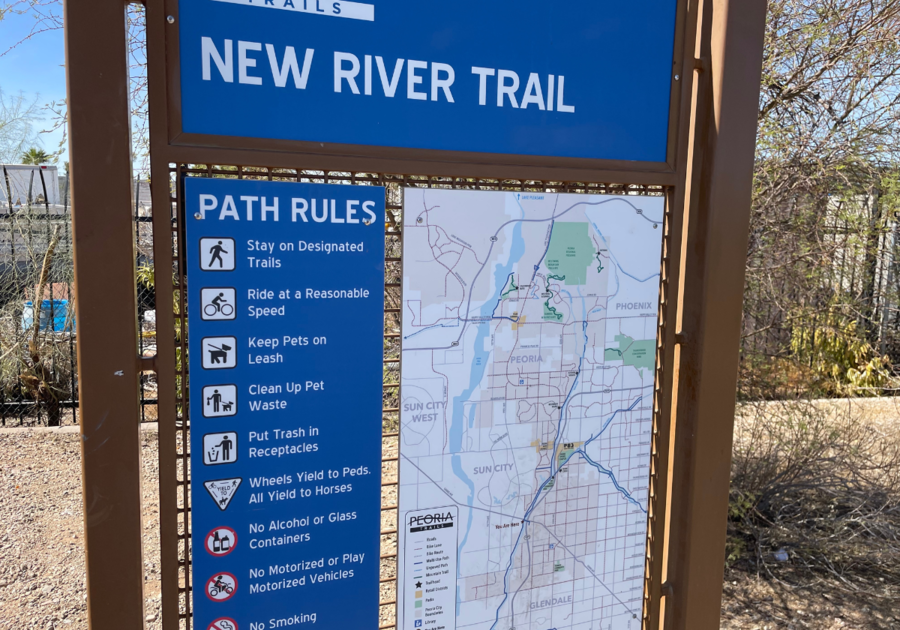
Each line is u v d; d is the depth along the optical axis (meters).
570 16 1.65
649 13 1.73
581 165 1.70
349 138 1.49
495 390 1.71
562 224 1.73
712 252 1.80
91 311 1.36
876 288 4.70
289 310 1.49
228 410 1.47
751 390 4.05
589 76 1.68
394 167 1.52
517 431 1.74
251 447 1.50
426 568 1.70
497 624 1.78
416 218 1.60
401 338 1.62
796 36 3.87
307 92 1.45
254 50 1.41
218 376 1.46
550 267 1.73
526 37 1.61
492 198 1.66
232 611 1.53
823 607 3.30
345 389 1.56
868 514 3.89
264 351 1.48
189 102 1.39
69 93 1.32
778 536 3.90
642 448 1.88
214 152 1.40
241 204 1.43
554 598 1.83
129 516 1.42
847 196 4.02
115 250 1.37
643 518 1.91
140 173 3.25
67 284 6.14
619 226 1.79
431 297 1.63
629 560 1.91
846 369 5.20
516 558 1.78
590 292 1.77
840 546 3.86
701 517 1.88
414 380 1.64
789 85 3.97
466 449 1.70
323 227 1.50
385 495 3.20
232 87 1.40
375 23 1.48
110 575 1.42
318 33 1.44
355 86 1.48
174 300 1.56
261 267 1.46
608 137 1.72
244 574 1.53
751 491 3.98
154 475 4.40
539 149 1.66
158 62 1.36
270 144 1.44
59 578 3.37
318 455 1.55
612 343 1.82
